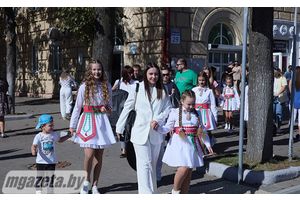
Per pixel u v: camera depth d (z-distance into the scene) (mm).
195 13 18547
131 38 19312
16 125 14016
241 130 6879
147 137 5746
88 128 6039
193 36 18547
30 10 27172
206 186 6820
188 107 5730
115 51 20125
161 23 17875
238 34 19859
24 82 28594
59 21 22406
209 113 8750
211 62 19578
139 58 18938
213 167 7418
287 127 13320
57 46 25031
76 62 23453
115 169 7910
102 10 12125
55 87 25719
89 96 6055
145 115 5793
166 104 5906
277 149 9812
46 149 6105
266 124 7496
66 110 12883
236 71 15078
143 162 5801
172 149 5707
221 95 12648
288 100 13227
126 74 8539
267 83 7445
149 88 5844
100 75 6156
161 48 17859
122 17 18625
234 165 7352
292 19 21719
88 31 17031
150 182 5832
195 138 5734
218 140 11039
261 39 7363
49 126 6086
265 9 7305
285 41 21828
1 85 11570
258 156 7496
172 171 7727
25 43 28156
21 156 9133
